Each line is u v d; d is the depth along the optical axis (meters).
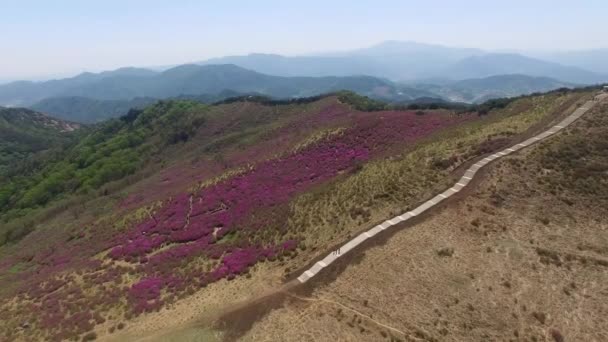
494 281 31.45
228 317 33.06
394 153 61.69
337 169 72.75
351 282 33.19
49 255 72.19
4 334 41.41
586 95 60.88
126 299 43.38
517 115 62.72
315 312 30.91
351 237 39.03
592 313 28.59
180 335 32.41
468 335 28.06
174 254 53.34
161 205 75.62
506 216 37.34
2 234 101.75
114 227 73.00
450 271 32.53
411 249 35.06
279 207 55.69
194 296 39.88
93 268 55.72
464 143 52.47
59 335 38.47
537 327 28.14
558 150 44.59
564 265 32.28
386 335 28.31
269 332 30.19
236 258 45.09
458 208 38.91
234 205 66.38
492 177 42.12
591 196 38.47
